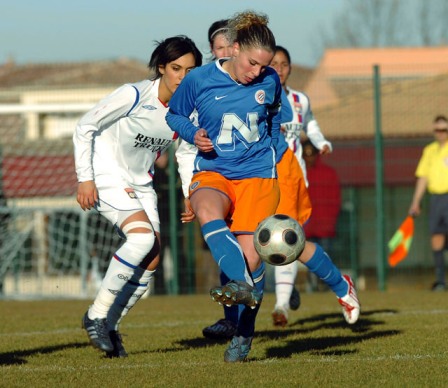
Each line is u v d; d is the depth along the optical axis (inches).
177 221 1969.7
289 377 694.5
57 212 2075.5
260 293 760.3
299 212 1017.5
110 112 853.2
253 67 739.4
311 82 2228.1
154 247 874.8
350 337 968.9
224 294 663.1
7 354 885.2
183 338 1003.9
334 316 1242.0
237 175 769.6
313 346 897.5
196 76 768.9
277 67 1090.1
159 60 852.0
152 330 1111.0
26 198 2095.2
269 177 777.6
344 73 2256.4
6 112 2053.4
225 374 713.6
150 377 709.9
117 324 869.2
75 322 1246.9
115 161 888.3
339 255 2042.3
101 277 2065.7
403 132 2228.1
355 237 2053.4
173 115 789.9
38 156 2112.5
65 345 959.6
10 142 2183.8
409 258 2118.6
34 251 2069.4
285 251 708.0
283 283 1078.4
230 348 780.6
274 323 1077.8
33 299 1971.0
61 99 2834.6
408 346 877.8
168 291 1977.1
